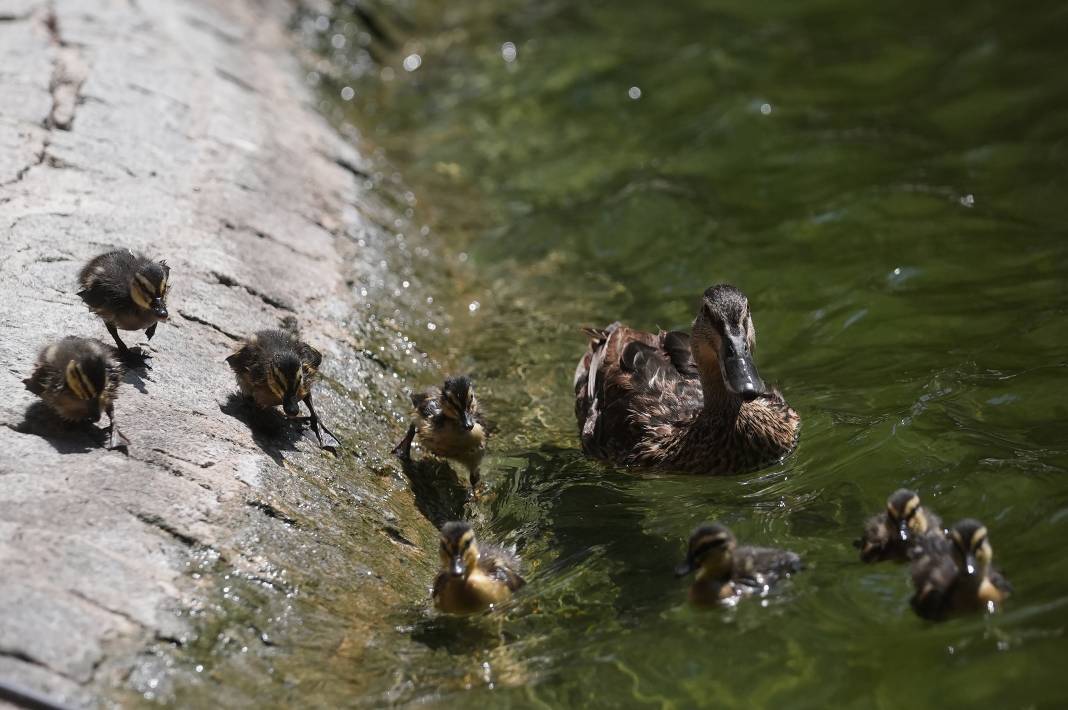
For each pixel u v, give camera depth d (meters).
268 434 10.80
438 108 22.78
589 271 16.70
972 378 12.40
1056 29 22.88
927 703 8.22
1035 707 8.06
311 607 9.17
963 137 19.45
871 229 16.64
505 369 14.13
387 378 12.97
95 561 8.55
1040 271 15.03
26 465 9.23
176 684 8.05
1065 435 11.16
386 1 26.55
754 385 11.03
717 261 16.36
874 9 25.22
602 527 10.85
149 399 10.45
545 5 27.52
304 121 18.61
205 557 9.06
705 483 11.63
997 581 8.92
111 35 17.70
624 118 21.58
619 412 12.38
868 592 9.23
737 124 20.50
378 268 15.16
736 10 25.97
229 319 12.16
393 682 8.67
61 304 11.34
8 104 14.56
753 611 9.16
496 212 18.61
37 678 7.60
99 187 13.53
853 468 11.11
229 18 21.52
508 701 8.50
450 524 9.51
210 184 14.65
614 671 8.78
